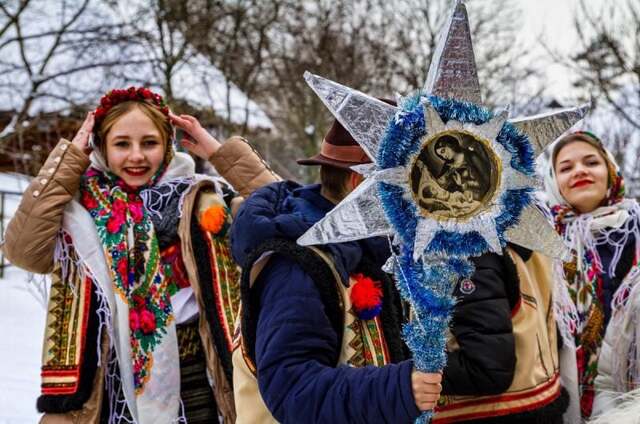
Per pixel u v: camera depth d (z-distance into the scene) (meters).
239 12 11.12
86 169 2.51
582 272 2.78
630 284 2.65
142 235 2.49
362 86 14.20
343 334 1.66
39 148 9.55
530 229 1.52
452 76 1.48
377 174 1.42
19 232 2.39
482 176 1.47
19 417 4.15
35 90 9.16
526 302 2.12
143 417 2.36
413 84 14.62
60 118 9.56
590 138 2.98
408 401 1.40
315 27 14.17
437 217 1.45
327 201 1.81
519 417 2.03
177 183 2.64
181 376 2.48
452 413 2.06
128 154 2.53
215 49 11.15
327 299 1.62
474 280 1.94
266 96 15.26
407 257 1.46
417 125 1.44
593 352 2.69
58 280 2.44
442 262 1.45
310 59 14.04
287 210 1.79
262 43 11.97
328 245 1.67
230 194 2.72
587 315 2.72
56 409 2.32
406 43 14.82
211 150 2.79
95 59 9.80
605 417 1.77
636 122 8.73
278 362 1.53
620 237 2.83
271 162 13.52
